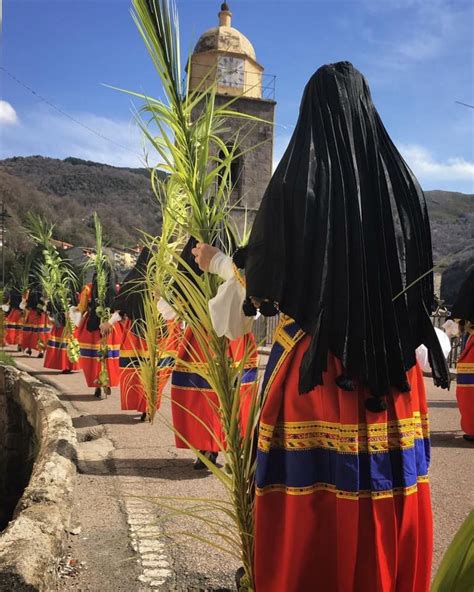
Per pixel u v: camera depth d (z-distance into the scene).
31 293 16.72
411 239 2.23
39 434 6.57
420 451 2.22
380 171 2.19
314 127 2.16
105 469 5.15
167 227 3.08
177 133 2.47
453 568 1.44
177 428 4.98
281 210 2.08
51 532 3.26
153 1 2.33
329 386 2.06
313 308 2.01
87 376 9.15
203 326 2.61
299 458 2.07
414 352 2.18
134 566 3.33
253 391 2.47
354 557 1.97
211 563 3.38
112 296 9.07
